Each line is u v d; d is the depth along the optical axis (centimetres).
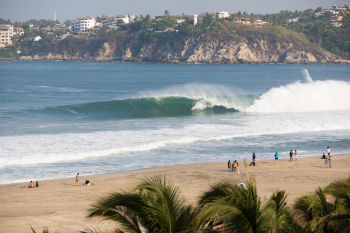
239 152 6562
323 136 7844
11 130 8031
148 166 5681
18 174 5175
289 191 4219
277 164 5794
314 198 2208
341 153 6594
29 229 3173
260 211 1672
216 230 1617
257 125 8800
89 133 7669
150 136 7506
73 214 3562
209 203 1573
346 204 2220
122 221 1573
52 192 4362
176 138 7362
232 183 1722
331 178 4934
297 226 2033
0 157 5850
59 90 19212
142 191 1582
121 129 8256
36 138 7150
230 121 9400
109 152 6372
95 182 4769
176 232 1514
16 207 3778
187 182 4709
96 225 3272
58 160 5888
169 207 1529
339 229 2023
